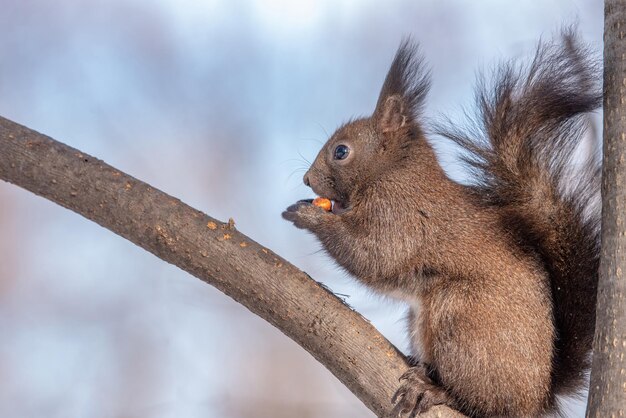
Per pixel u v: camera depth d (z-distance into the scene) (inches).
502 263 145.3
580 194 145.6
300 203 146.6
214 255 143.3
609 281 141.2
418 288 145.9
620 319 141.0
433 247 145.9
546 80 145.7
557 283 145.2
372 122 147.6
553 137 145.8
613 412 140.9
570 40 145.8
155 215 143.3
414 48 148.4
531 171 145.9
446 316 145.1
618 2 141.5
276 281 143.2
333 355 143.2
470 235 145.7
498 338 144.6
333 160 147.6
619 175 141.3
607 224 141.3
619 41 141.4
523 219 145.8
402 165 146.9
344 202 147.6
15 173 143.3
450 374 144.7
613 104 141.4
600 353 141.1
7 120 143.6
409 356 145.8
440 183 146.6
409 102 147.8
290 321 143.3
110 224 143.4
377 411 143.3
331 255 146.4
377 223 146.3
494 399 144.5
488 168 146.2
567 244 145.3
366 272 146.3
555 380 144.9
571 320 144.9
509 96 146.0
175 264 143.4
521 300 144.9
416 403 143.6
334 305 143.3
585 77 145.4
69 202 143.4
